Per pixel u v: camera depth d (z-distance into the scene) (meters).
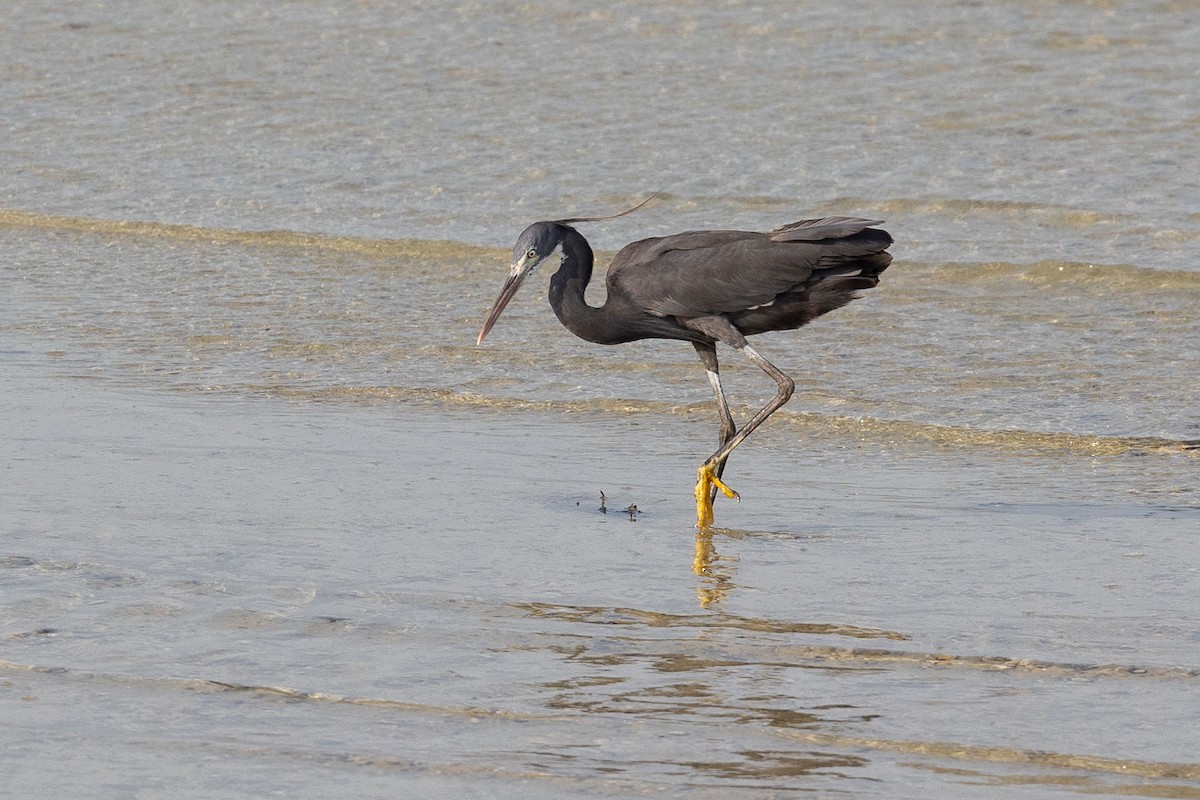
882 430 14.73
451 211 23.31
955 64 29.56
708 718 8.45
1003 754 7.96
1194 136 25.36
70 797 7.62
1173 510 12.17
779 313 12.44
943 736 8.17
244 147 26.67
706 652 9.34
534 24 33.12
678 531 11.85
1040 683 8.80
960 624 9.73
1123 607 9.96
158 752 8.08
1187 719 8.28
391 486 12.87
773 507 12.55
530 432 14.73
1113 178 23.56
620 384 16.23
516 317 18.81
